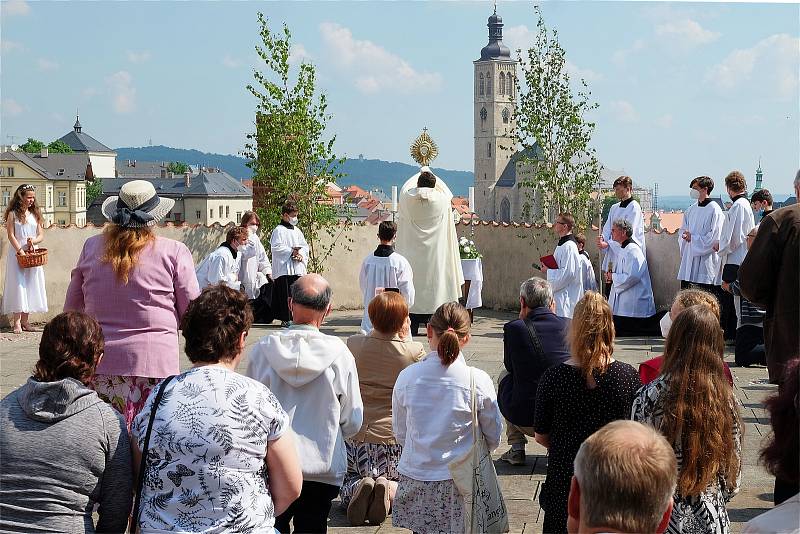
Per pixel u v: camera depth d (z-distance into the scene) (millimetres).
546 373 4574
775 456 3104
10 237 12641
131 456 3604
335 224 16109
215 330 3596
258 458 3488
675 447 3873
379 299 5926
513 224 16438
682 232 13203
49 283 14164
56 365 3600
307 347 4832
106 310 5121
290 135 15641
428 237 12859
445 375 5086
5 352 11258
